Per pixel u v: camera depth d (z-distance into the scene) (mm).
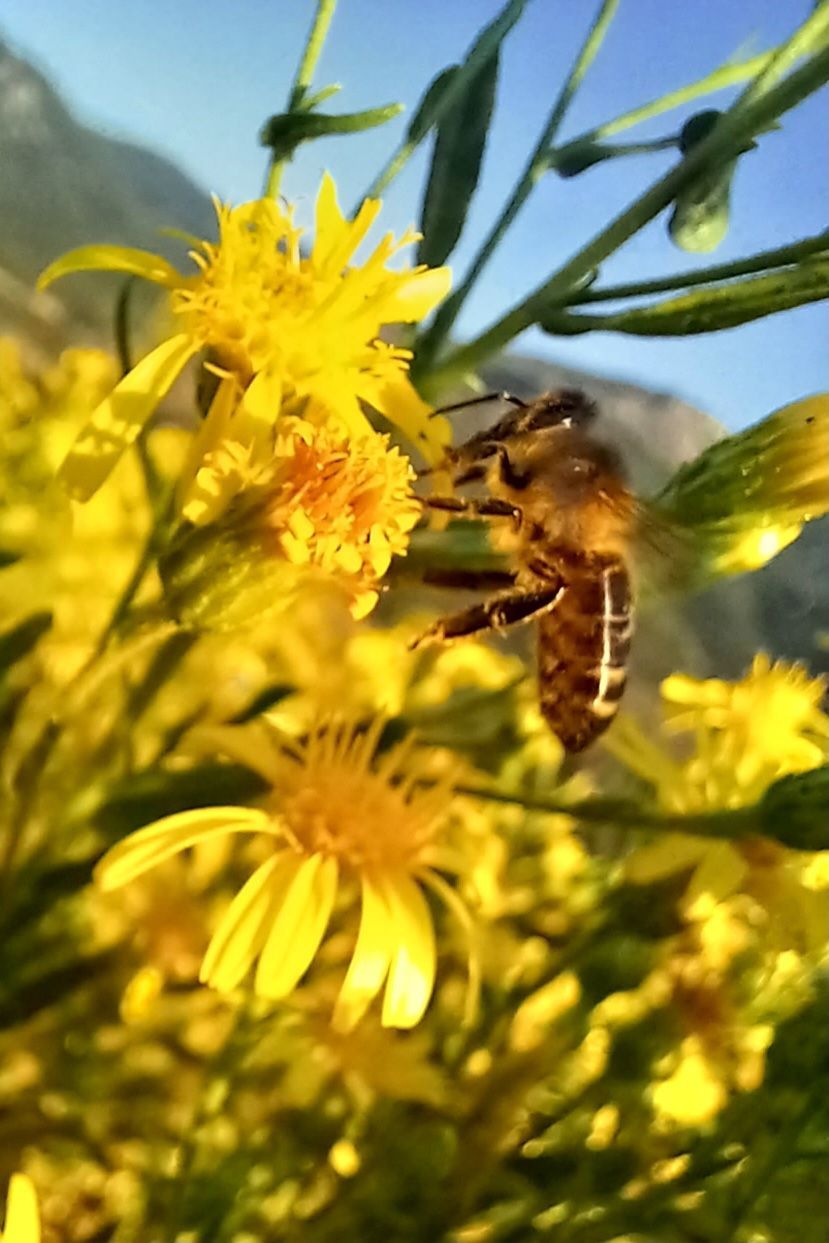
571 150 57
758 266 53
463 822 61
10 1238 49
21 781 51
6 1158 57
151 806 52
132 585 51
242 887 57
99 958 57
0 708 52
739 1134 59
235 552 50
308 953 55
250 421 52
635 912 62
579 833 65
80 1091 58
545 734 63
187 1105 59
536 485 62
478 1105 60
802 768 66
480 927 61
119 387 52
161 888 59
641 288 54
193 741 56
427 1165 57
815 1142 58
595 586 61
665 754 66
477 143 56
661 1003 61
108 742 52
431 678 63
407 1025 56
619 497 62
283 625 60
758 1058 61
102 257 53
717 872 61
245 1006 57
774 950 62
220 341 53
